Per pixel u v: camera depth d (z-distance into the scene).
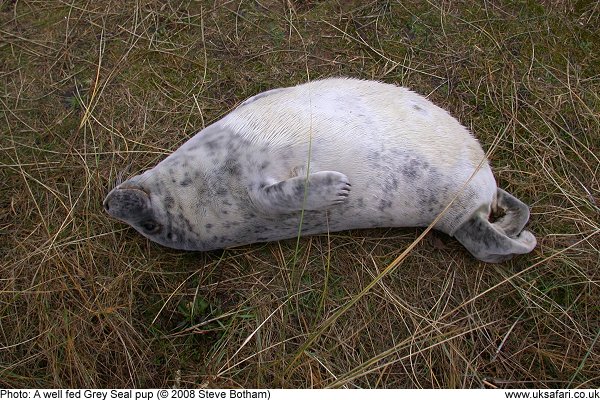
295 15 1.95
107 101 1.89
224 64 1.92
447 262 1.66
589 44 1.87
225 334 1.64
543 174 1.73
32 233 1.74
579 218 1.67
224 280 1.70
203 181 1.52
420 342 1.59
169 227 1.56
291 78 1.88
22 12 2.01
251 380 1.58
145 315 1.67
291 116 1.49
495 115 1.81
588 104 1.80
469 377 1.56
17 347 1.64
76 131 1.85
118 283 1.68
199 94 1.88
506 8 1.92
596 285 1.61
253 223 1.54
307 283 1.67
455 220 1.54
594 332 1.58
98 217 1.75
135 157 1.81
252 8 1.97
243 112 1.55
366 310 1.63
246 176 1.48
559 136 1.77
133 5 1.99
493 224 1.58
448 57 1.88
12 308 1.67
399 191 1.48
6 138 1.86
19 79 1.93
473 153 1.53
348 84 1.58
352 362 1.59
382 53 1.90
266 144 1.48
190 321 1.67
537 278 1.63
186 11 1.98
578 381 1.54
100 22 1.98
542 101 1.81
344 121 1.48
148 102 1.88
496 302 1.63
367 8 1.95
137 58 1.94
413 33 1.92
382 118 1.49
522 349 1.58
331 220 1.54
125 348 1.62
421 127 1.50
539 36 1.89
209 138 1.55
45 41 1.97
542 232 1.68
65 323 1.64
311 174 1.39
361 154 1.45
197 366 1.62
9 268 1.71
